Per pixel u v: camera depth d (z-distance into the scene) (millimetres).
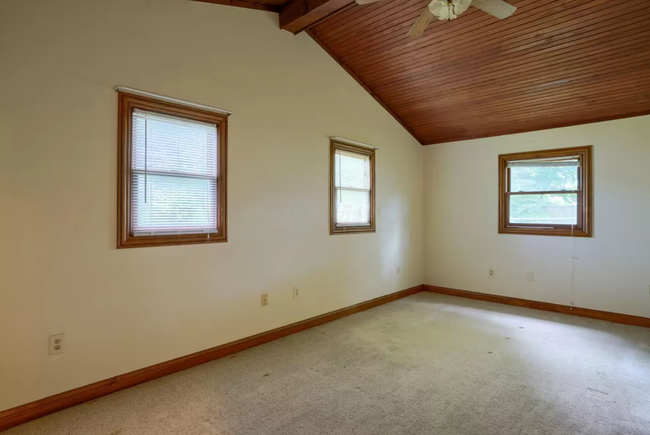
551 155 4426
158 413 2139
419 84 4234
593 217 4148
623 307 3959
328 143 3992
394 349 3152
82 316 2271
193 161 2840
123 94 2428
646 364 2846
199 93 2848
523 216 4699
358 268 4387
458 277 5242
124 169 2436
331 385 2486
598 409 2184
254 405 2227
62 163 2184
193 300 2818
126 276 2457
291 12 3332
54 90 2148
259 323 3285
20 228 2049
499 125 4672
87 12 2275
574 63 3359
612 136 4020
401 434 1938
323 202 3920
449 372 2693
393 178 4988
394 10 3271
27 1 2061
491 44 3377
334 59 4074
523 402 2266
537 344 3279
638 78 3395
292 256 3582
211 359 2908
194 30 2824
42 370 2129
